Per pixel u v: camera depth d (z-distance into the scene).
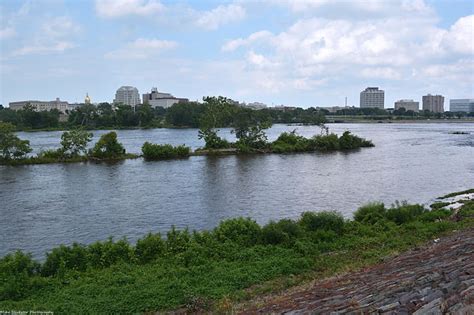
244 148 98.56
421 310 9.91
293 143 105.69
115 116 195.25
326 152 100.75
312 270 21.80
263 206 45.12
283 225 27.70
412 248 24.56
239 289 19.36
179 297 18.25
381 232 29.31
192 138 137.88
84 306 17.31
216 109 102.00
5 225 38.28
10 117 181.12
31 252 30.94
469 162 80.31
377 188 54.91
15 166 77.50
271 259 23.12
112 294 18.66
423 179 61.59
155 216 41.34
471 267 12.52
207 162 82.94
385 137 147.12
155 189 55.19
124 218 40.66
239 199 48.62
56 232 36.12
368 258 23.17
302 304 13.14
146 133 162.88
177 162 83.12
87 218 40.78
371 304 11.05
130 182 60.56
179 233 27.47
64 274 21.73
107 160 85.69
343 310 10.96
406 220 32.69
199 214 41.97
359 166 76.06
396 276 14.17
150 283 19.91
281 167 75.38
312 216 30.08
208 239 26.12
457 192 50.19
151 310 17.31
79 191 54.00
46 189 55.38
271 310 13.54
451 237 24.89
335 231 28.89
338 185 57.19
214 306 17.47
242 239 26.48
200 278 20.39
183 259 23.44
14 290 19.16
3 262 23.16
